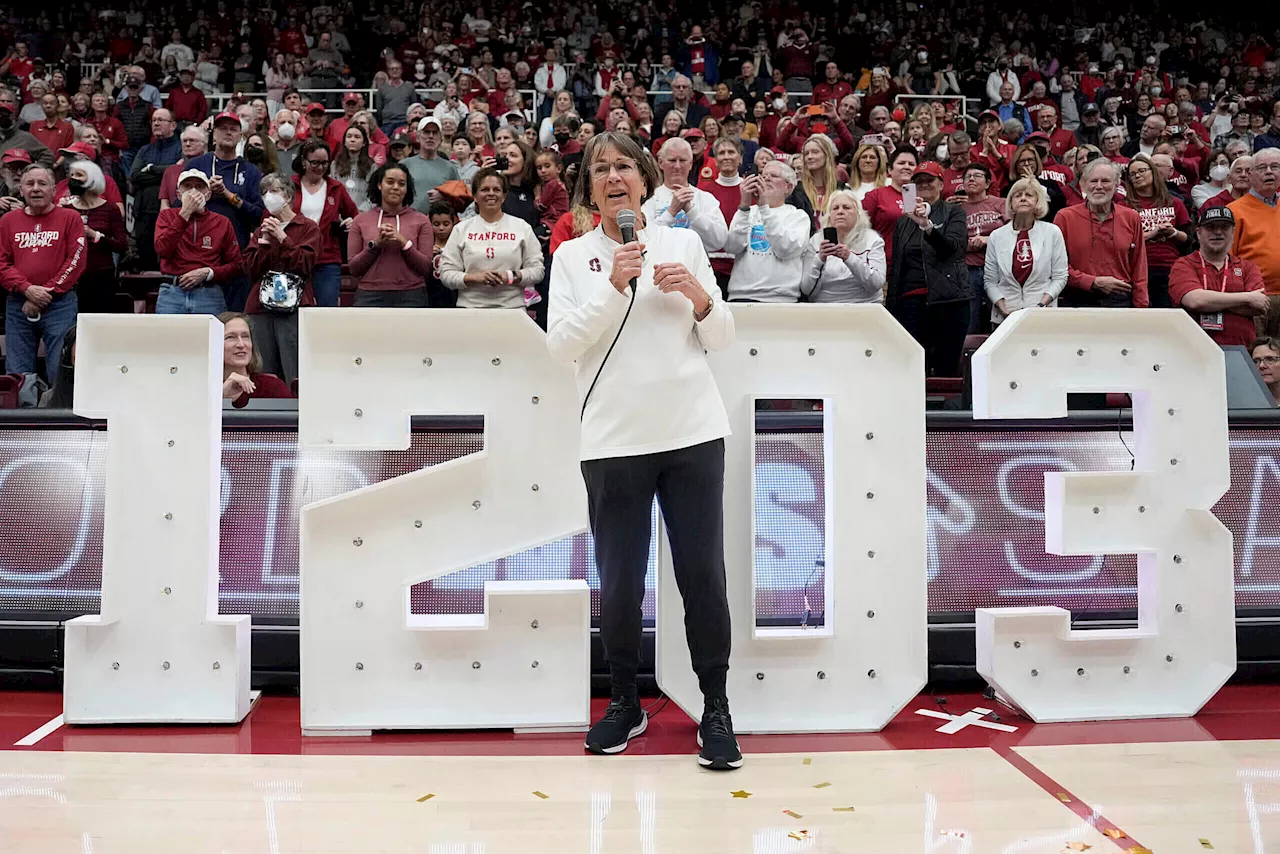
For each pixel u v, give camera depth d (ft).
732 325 8.31
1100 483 9.59
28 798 7.49
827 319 9.32
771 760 8.38
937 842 6.77
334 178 21.09
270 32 39.68
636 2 44.34
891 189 18.31
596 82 37.45
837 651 9.37
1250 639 10.37
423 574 9.13
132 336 9.34
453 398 9.15
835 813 7.25
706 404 8.20
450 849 6.66
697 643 8.36
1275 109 35.63
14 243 17.24
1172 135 31.96
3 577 10.06
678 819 7.14
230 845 6.71
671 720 9.46
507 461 9.20
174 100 32.96
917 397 9.39
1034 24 47.34
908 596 9.39
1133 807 7.38
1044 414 9.57
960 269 16.28
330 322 8.97
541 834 6.88
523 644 9.28
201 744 8.73
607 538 8.30
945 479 10.42
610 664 8.66
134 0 43.91
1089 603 10.41
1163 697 9.73
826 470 9.50
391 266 16.61
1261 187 17.54
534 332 9.14
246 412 10.25
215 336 9.35
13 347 17.38
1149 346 9.74
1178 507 9.75
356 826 7.02
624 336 8.14
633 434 8.07
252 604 10.00
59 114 29.30
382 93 32.89
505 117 28.37
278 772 8.06
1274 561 10.61
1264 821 7.13
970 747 8.73
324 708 9.05
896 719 9.53
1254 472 10.75
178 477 9.36
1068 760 8.38
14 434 10.33
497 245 16.08
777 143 29.37
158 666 9.32
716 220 15.67
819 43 41.24
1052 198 20.98
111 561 9.24
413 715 9.11
